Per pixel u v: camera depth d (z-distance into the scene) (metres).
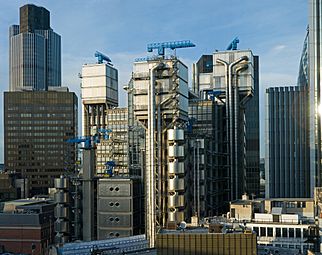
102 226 170.75
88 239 174.12
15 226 165.12
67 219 176.88
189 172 173.75
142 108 169.00
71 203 180.38
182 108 170.38
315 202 142.62
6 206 178.12
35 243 163.38
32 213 166.88
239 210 141.12
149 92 165.25
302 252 117.06
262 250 112.50
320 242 123.19
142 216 179.88
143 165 183.12
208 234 91.12
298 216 135.75
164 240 91.44
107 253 105.25
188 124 184.62
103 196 171.50
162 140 164.88
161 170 163.00
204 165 180.00
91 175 177.12
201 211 176.38
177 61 166.25
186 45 172.38
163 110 166.00
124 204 169.25
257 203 149.12
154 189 161.12
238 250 90.56
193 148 176.50
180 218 157.88
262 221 132.50
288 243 125.50
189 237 91.25
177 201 158.62
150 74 165.38
